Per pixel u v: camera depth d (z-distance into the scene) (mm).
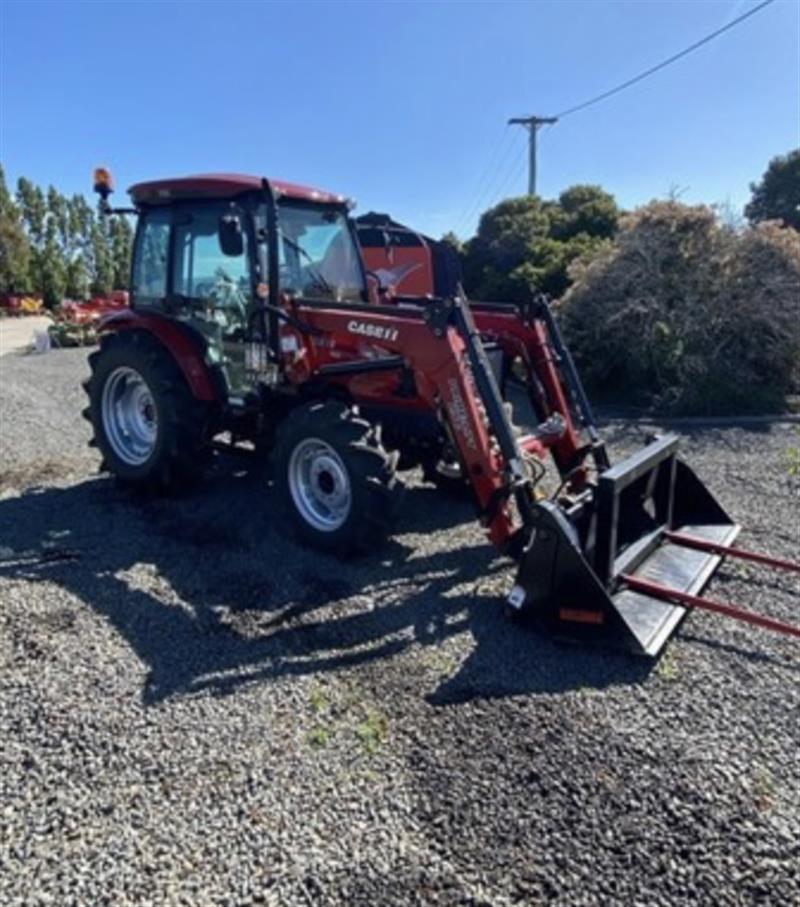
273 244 3836
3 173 36250
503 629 2857
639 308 8148
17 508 4391
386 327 3395
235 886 1635
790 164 24000
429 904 1587
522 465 3002
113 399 4789
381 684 2463
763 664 2580
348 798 1910
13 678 2473
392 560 3576
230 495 4605
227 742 2141
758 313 7934
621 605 2818
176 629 2848
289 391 3967
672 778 1983
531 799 1907
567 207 16625
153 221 4629
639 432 6691
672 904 1586
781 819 1828
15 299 35125
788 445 6066
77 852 1729
